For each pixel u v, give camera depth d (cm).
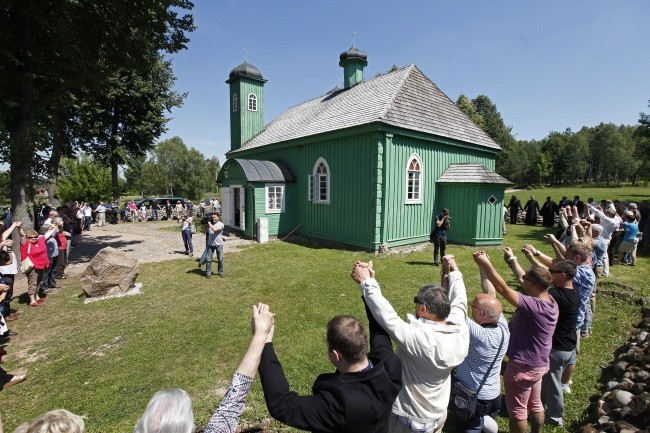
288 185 1686
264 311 219
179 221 2566
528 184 9575
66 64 1150
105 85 1339
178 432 175
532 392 329
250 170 1597
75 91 1326
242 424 385
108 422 396
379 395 189
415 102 1480
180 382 475
